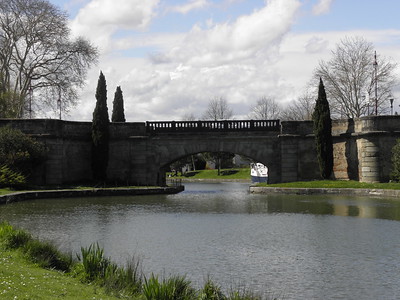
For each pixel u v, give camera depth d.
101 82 48.84
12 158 42.22
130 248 19.27
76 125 49.31
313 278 15.29
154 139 50.06
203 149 49.78
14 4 55.69
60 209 31.69
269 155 49.25
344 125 47.50
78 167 49.31
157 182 50.19
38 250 15.10
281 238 21.36
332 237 21.44
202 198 41.38
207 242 20.50
